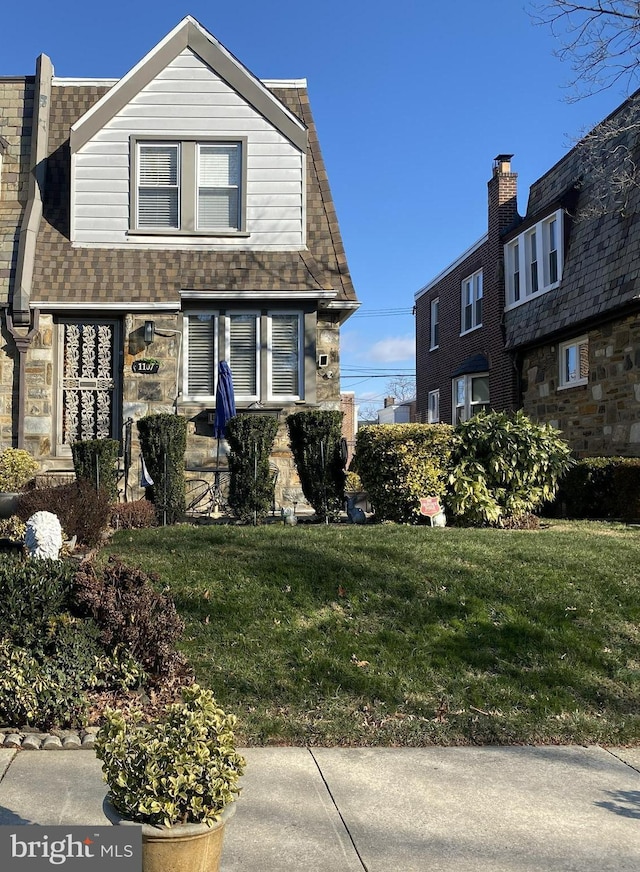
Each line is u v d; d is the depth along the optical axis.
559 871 3.38
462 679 5.37
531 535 8.80
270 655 5.59
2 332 12.64
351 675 5.33
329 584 6.64
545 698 5.19
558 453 10.63
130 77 13.48
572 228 16.00
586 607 6.39
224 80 13.61
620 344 13.71
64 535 7.73
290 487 12.98
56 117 14.41
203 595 6.40
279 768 4.34
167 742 2.99
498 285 19.45
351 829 3.69
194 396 13.18
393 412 52.00
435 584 6.71
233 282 12.98
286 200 13.63
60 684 4.77
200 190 13.66
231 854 3.45
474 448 10.38
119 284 12.84
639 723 4.99
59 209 13.62
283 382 13.28
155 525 9.90
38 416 12.62
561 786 4.19
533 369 17.73
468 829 3.71
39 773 4.18
